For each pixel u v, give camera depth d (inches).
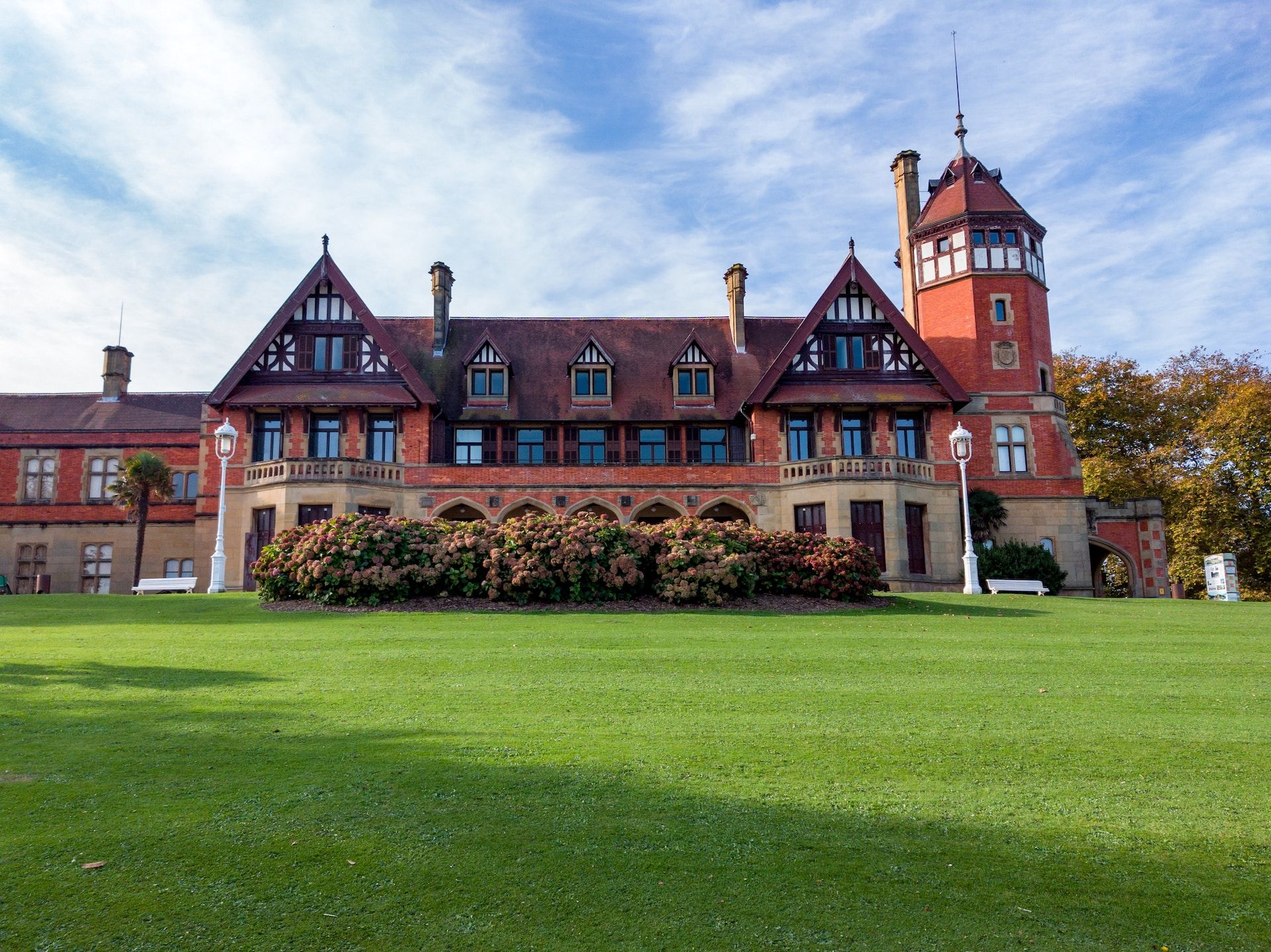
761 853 207.5
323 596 716.7
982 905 185.8
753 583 767.7
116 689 379.2
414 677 416.5
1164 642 554.9
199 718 326.0
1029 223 1432.1
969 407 1364.4
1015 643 543.5
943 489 1289.4
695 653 487.8
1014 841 217.5
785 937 172.1
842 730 319.0
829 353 1353.3
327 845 207.3
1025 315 1393.9
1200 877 199.8
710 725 325.4
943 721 334.6
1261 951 169.2
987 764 278.7
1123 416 1793.8
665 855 205.5
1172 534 1696.6
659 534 802.2
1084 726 327.3
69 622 629.3
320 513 1186.0
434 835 213.6
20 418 1608.0
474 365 1333.7
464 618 644.1
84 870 192.7
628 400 1360.7
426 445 1280.8
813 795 247.1
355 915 176.9
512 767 267.4
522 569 719.1
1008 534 1337.4
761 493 1294.3
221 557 935.7
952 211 1434.5
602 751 286.2
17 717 325.4
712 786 252.4
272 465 1210.6
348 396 1262.3
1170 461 1734.7
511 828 218.5
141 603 755.4
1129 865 205.6
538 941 168.9
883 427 1321.4
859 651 500.1
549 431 1339.8
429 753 280.4
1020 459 1359.5
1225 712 352.5
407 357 1405.0
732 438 1355.8
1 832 212.1
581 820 225.0
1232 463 1589.6
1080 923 179.5
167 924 172.2
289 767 264.1
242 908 178.5
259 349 1282.0
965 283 1403.8
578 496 1286.9
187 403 1665.8
